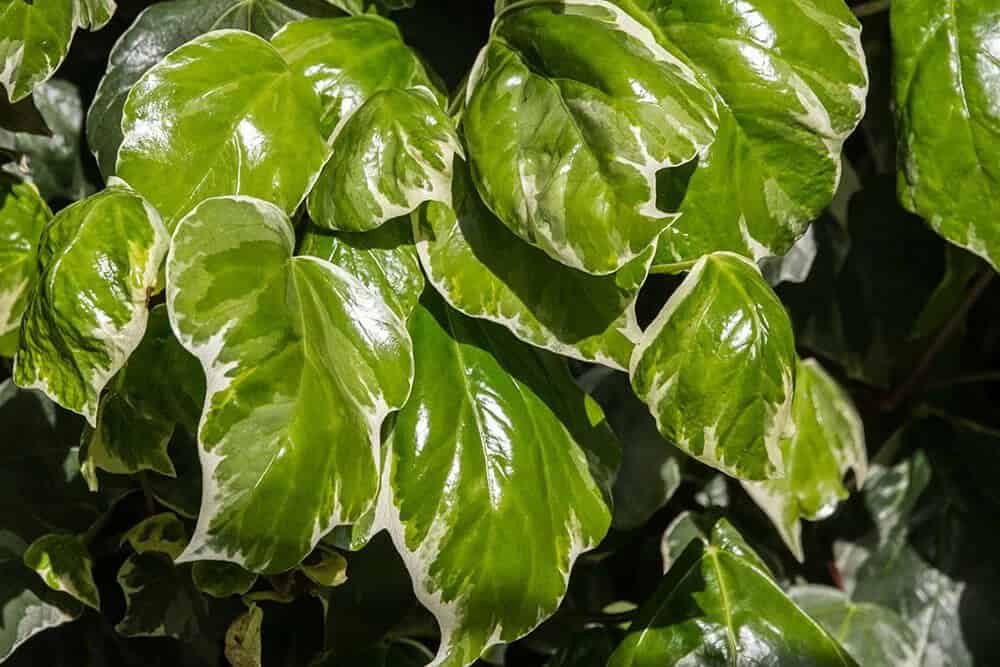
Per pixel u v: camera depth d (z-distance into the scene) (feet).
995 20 3.16
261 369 2.86
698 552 3.34
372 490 2.92
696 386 3.02
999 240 3.18
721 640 3.25
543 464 3.08
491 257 3.05
